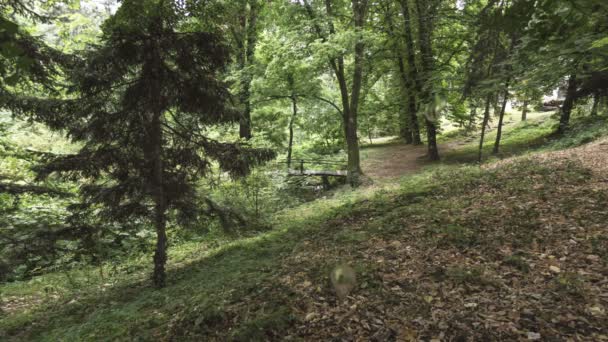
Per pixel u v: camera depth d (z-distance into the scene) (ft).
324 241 22.06
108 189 20.98
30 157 34.42
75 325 16.58
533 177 26.09
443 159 56.49
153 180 21.17
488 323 10.94
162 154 21.77
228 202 33.71
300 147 89.40
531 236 16.48
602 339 9.64
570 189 21.98
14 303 21.90
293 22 51.03
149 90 19.31
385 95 65.36
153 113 20.53
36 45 18.39
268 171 39.40
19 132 45.85
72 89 19.48
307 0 50.52
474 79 12.30
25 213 29.50
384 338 11.04
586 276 12.62
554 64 14.96
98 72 18.71
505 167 31.32
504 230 17.70
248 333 12.04
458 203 23.59
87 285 24.30
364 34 43.27
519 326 10.61
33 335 16.47
